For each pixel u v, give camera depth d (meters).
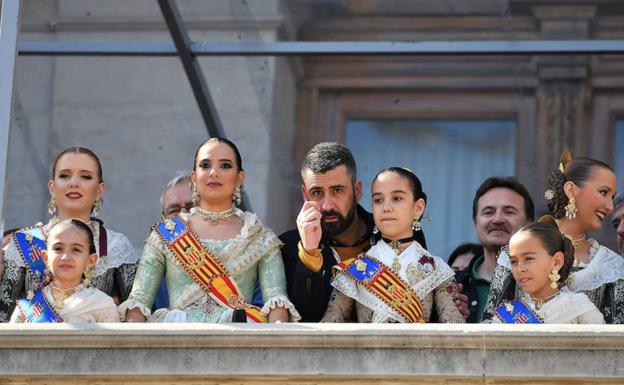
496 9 23.52
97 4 24.47
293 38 24.05
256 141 23.92
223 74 23.98
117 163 24.12
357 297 15.50
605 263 16.06
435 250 24.16
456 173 24.34
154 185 24.03
